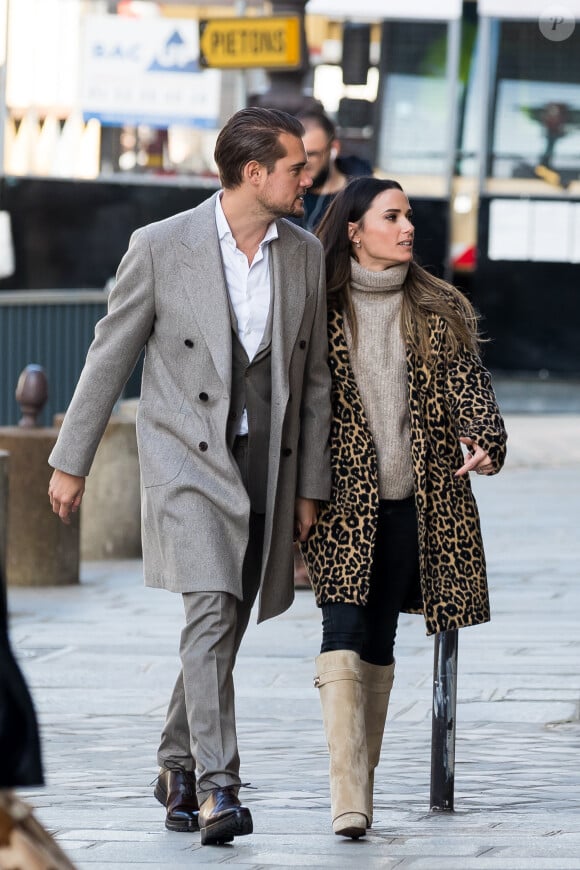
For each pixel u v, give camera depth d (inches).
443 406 413.7
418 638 743.1
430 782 458.6
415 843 387.5
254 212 405.1
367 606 421.7
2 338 1139.9
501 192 1720.0
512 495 1187.3
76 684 653.9
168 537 401.7
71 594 881.5
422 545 409.7
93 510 1003.9
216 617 398.0
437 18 1684.3
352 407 412.5
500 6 1694.1
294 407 407.5
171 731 419.2
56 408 1164.5
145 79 1672.0
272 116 406.0
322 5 1670.8
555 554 956.0
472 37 1694.1
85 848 387.5
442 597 410.6
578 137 1721.2
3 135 1651.1
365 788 392.5
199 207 414.3
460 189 1711.4
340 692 396.5
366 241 413.7
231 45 1067.3
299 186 406.0
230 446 408.2
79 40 1659.7
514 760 510.9
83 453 411.2
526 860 363.3
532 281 1743.4
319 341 413.4
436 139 1700.3
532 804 443.2
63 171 1670.8
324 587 406.0
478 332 421.1
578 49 1706.4
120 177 1680.6
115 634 762.8
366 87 1689.2
